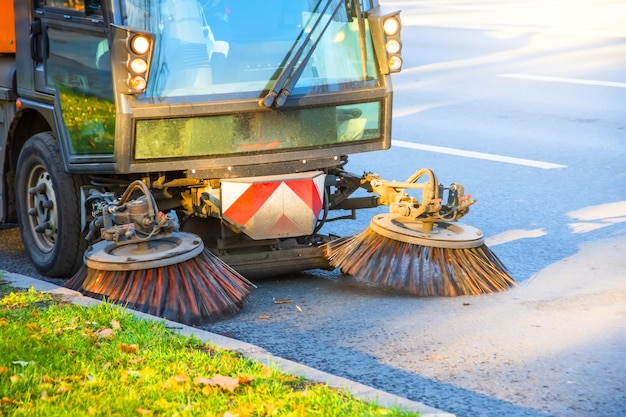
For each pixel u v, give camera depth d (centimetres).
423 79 1756
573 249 845
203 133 691
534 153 1220
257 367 527
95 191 730
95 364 528
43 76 760
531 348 608
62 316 606
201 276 663
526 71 1778
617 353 597
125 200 682
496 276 725
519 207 993
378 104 752
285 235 708
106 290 646
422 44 2156
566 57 1905
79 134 721
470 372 571
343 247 733
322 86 725
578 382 554
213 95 690
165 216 666
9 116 827
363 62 746
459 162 1190
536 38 2153
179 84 684
